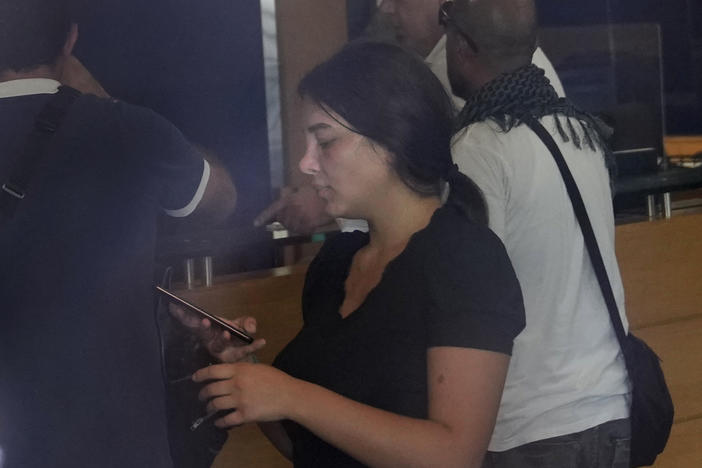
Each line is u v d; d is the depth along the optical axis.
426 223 2.02
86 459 2.03
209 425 2.17
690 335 3.78
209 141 4.40
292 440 2.16
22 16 2.07
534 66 2.56
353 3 4.69
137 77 4.31
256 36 4.41
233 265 3.28
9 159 2.05
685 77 5.83
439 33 3.13
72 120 2.09
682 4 5.72
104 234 2.07
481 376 1.87
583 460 2.46
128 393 2.07
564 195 2.46
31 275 2.02
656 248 3.67
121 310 2.07
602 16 5.62
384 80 1.95
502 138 2.46
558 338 2.46
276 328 3.12
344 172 1.98
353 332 1.99
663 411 2.52
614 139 3.84
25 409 2.02
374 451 1.86
